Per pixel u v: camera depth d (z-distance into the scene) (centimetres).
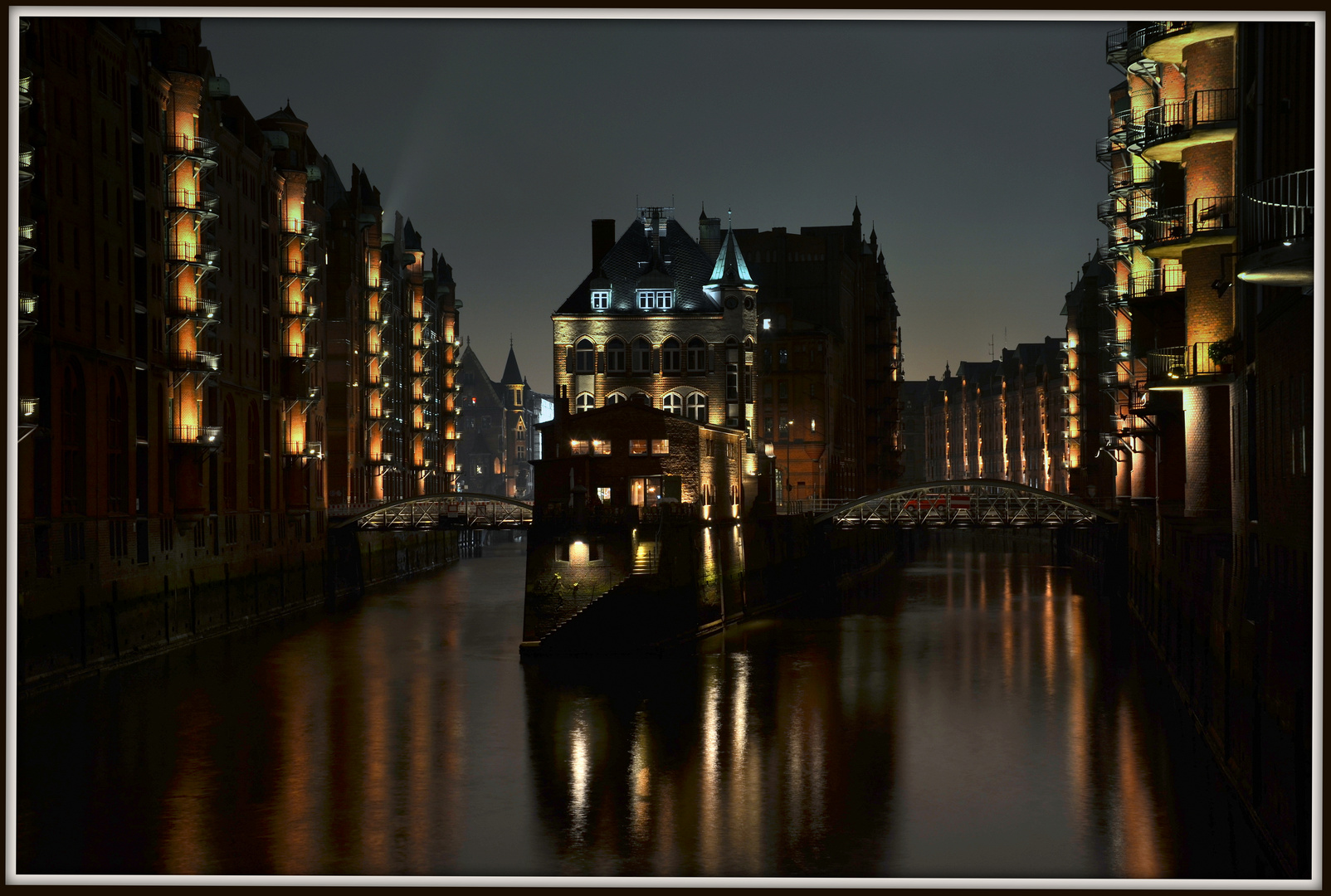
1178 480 6581
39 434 5519
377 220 12200
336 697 5675
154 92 7212
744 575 8494
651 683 5997
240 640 7512
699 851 3553
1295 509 3219
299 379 9544
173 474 7362
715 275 9631
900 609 9094
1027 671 6266
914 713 5281
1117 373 9125
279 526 9262
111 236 6494
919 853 3500
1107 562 9950
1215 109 4944
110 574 6334
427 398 14500
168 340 7325
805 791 4141
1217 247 5025
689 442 7338
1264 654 3416
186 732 4978
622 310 9538
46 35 5741
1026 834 3647
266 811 3931
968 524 9912
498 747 4741
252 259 8900
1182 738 4800
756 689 5844
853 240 14888
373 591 10906
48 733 4947
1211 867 3334
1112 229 8381
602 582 6700
